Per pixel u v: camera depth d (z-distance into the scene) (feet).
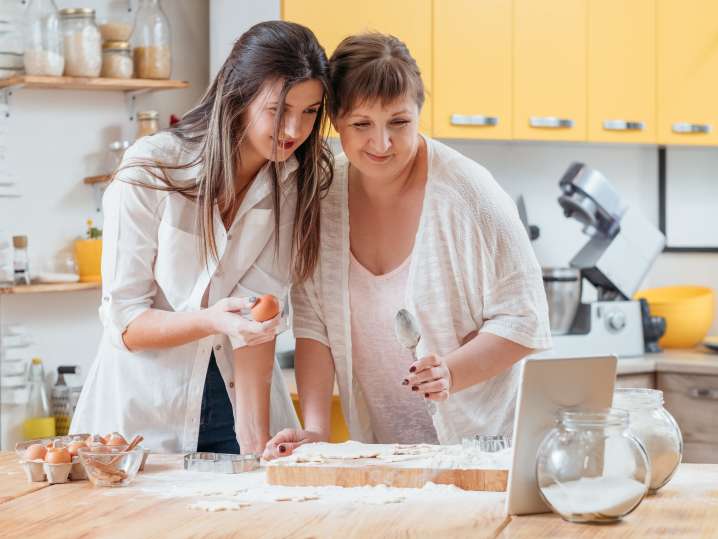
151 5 10.41
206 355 6.52
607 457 4.45
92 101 10.72
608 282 11.31
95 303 10.82
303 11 10.14
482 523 4.47
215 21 10.98
